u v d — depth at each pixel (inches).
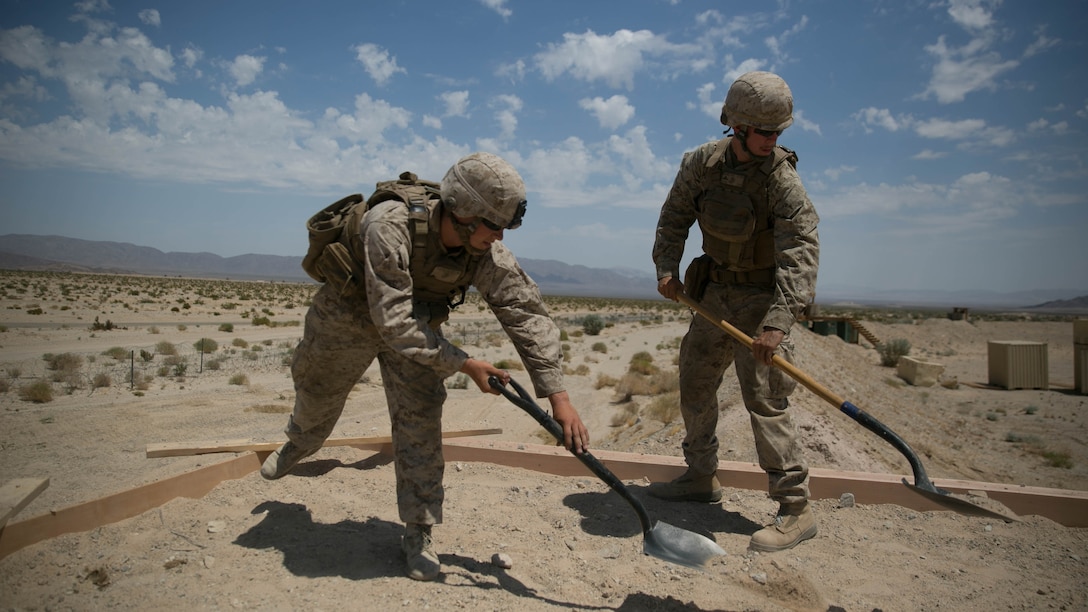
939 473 387.9
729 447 275.6
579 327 1871.3
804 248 130.2
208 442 197.2
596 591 116.6
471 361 106.8
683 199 150.0
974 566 134.2
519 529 147.7
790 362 139.3
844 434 327.0
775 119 126.6
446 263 110.7
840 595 118.6
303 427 140.7
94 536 128.8
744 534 148.1
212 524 136.3
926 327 1947.6
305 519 144.6
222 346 938.1
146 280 4178.2
